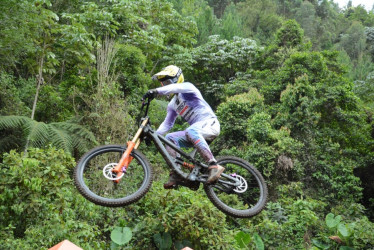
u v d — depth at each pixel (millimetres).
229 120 12109
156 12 16828
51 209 6531
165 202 7594
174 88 3770
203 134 3859
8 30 8594
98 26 12727
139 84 12102
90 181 8039
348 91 13766
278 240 8734
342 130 13625
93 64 12484
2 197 6086
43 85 11438
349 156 13234
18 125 8945
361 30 51750
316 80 14125
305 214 9172
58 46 11086
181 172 3760
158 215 7512
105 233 7797
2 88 10078
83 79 11148
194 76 19828
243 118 12328
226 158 4164
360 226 9148
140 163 3729
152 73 17094
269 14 46438
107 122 9586
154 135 3791
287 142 11242
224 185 4008
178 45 17266
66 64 12570
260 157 10930
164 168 10578
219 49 19484
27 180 6156
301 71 13875
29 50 9516
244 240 7582
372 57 46719
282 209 9719
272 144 11539
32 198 6242
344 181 11789
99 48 11188
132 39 14016
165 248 7223
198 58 18859
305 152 12000
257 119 11688
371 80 19062
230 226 8805
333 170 11875
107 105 9820
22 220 6453
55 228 6246
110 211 7695
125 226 7492
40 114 11023
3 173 6434
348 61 38719
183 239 7539
